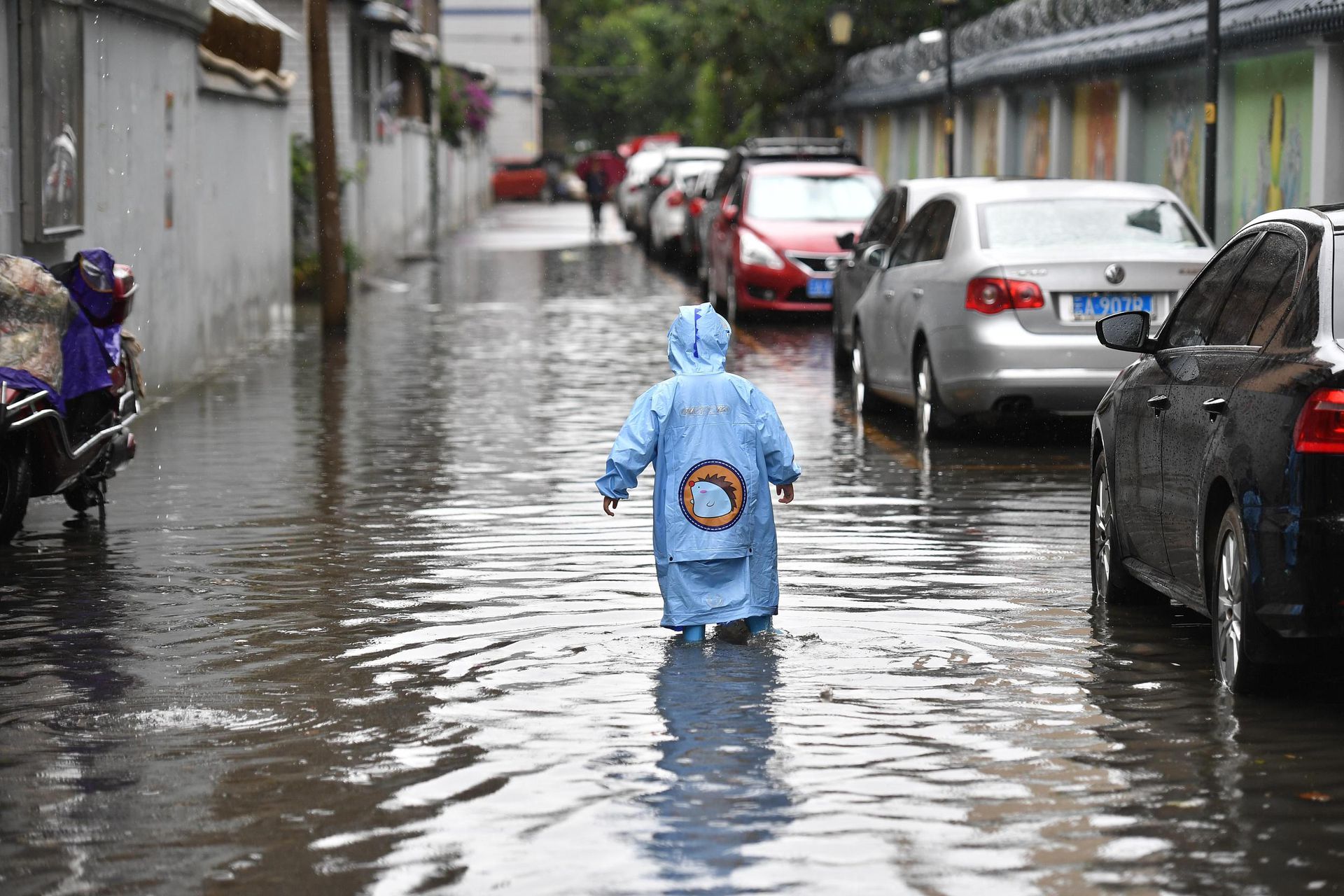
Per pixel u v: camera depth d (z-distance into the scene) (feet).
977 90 224.12
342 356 143.74
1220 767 41.27
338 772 41.52
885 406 110.83
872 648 52.75
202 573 64.85
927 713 45.73
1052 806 38.65
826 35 318.24
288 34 167.43
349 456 92.89
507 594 60.34
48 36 89.71
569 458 91.71
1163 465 52.65
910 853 35.99
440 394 119.34
